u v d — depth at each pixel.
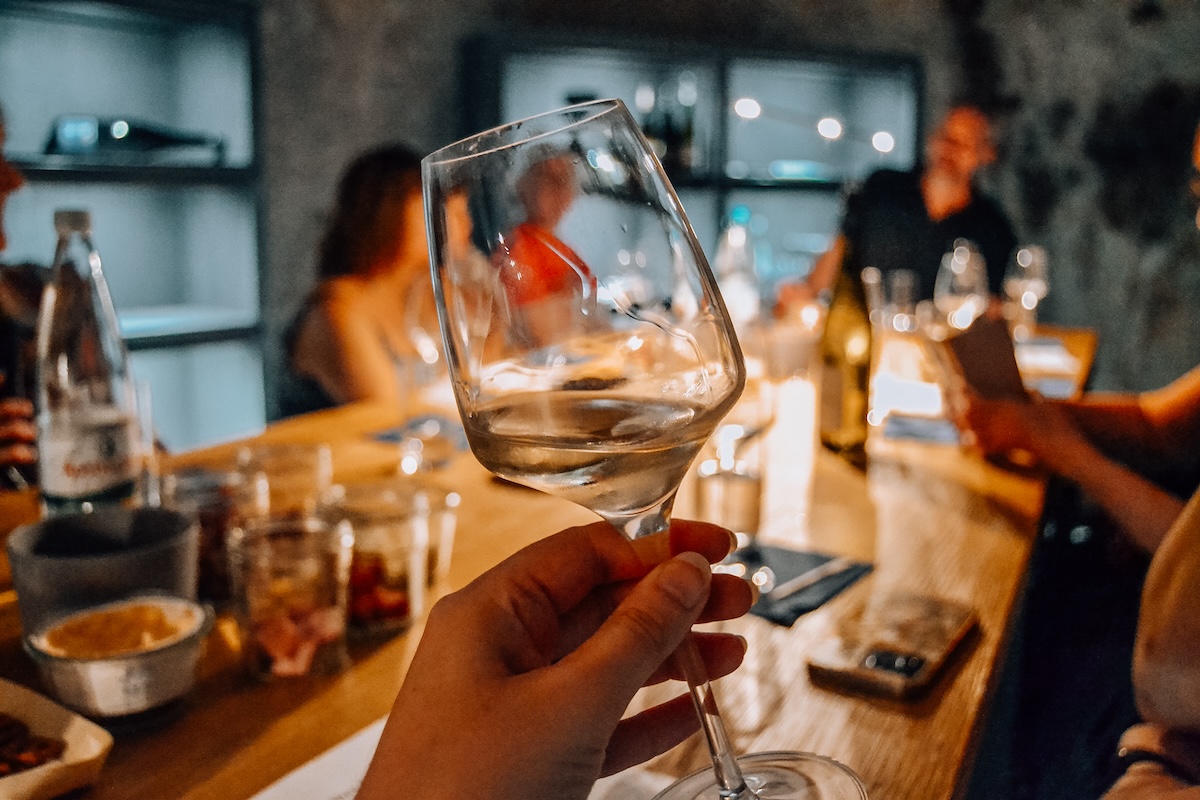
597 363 0.50
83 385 1.02
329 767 0.57
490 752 0.40
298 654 0.70
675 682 0.69
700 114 3.97
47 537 0.73
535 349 0.49
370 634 0.77
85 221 1.01
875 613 0.78
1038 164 3.98
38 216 2.88
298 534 0.74
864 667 0.67
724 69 3.80
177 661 0.64
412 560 0.78
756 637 0.76
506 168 0.47
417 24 3.43
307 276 3.29
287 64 3.13
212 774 0.58
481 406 0.47
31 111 2.87
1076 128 3.90
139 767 0.59
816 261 3.69
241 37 3.03
